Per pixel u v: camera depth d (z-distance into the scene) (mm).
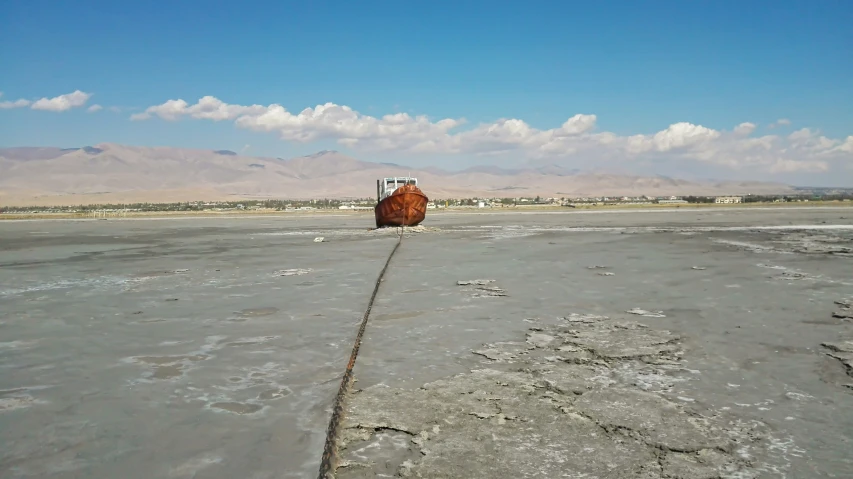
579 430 7160
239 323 13602
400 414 7777
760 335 11609
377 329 12703
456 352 10766
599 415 7617
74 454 6805
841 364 9664
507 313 14086
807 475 5957
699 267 22266
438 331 12398
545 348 10906
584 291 17016
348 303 15867
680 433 7023
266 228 60688
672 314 13695
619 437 6949
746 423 7293
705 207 121125
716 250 29109
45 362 10586
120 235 50375
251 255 30016
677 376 9180
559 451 6598
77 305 16234
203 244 38531
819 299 15320
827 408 7746
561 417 7578
